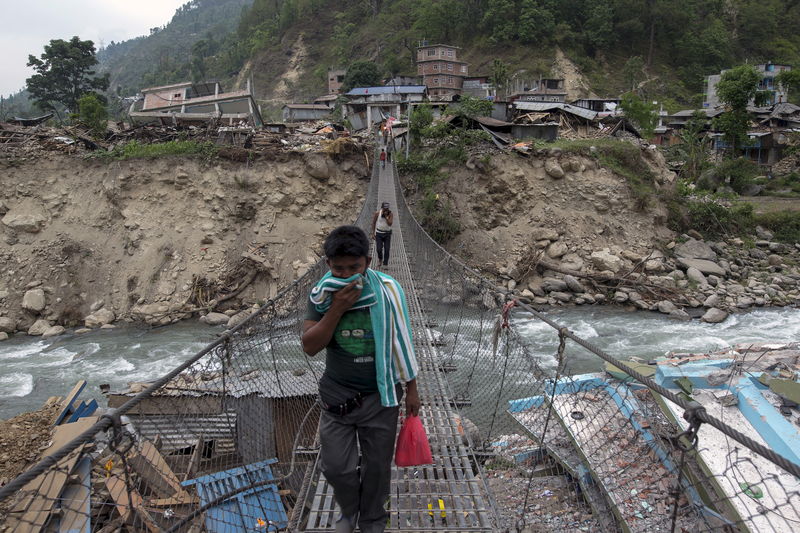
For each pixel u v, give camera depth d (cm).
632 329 1389
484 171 2006
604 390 439
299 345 434
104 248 1755
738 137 3016
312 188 1936
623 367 214
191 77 7175
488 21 5006
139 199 1822
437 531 248
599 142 2152
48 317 1586
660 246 1927
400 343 204
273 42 6506
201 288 1706
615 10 5119
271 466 385
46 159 1830
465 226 1969
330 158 1962
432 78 3984
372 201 1277
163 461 362
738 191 2708
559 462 397
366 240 192
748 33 5453
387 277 209
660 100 4353
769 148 3231
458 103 2495
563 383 454
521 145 2052
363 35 5778
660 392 190
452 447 332
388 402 196
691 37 5044
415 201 2030
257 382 379
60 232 1747
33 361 1260
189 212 1836
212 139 2112
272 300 348
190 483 354
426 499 273
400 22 5750
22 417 514
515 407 492
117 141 2127
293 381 450
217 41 9512
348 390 201
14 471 436
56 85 3688
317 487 279
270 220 1873
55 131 2044
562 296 1667
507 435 488
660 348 1240
